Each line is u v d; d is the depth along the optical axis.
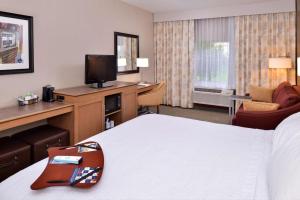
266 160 1.57
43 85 3.45
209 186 1.27
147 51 6.18
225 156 1.64
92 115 3.51
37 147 2.67
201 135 2.07
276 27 5.04
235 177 1.36
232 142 1.90
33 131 3.07
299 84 4.86
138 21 5.68
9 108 2.86
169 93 6.48
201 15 5.71
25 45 3.13
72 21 3.84
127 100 4.36
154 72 6.58
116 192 1.21
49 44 3.48
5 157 2.36
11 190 1.25
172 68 6.28
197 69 6.09
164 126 2.34
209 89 6.00
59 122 3.32
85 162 1.49
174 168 1.47
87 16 4.14
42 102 3.25
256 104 3.24
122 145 1.84
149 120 2.55
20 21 3.04
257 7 5.10
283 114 2.94
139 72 5.88
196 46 6.01
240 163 1.54
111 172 1.42
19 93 3.13
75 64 3.96
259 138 1.99
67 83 3.85
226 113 5.63
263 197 1.16
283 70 5.08
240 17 5.34
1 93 2.92
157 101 4.93
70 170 1.38
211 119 5.14
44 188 1.22
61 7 3.62
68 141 3.20
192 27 5.90
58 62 3.65
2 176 2.36
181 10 5.90
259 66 5.32
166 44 6.31
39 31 3.32
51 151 1.67
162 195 1.19
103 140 1.95
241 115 3.13
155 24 6.37
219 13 5.51
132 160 1.58
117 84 4.42
